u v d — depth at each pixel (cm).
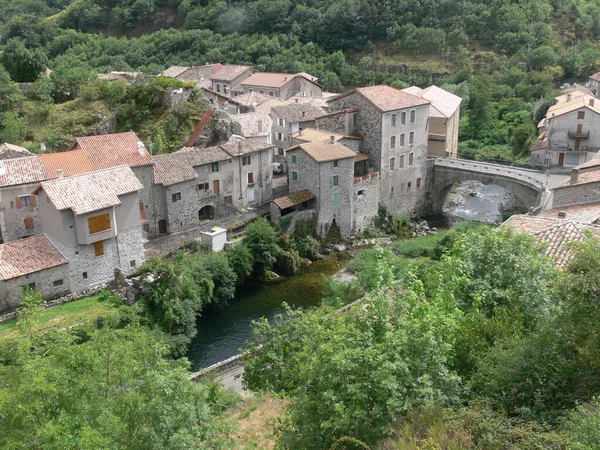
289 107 8238
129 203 4791
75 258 4500
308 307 5203
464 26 13388
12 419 1658
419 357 1653
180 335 4497
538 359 1714
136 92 8006
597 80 11300
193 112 7700
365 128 7175
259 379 2903
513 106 10938
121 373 1917
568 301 1758
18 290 4212
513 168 7538
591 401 1499
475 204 8512
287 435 1758
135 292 4581
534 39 12862
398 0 13925
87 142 5553
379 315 1847
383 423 1549
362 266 5750
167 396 1753
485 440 1448
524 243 2483
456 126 9156
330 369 1623
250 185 6581
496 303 2230
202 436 1764
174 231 5809
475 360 1881
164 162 5819
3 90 7519
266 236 5822
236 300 5394
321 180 6375
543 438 1382
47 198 4409
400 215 7438
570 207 4034
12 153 5684
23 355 2027
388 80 12494
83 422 1678
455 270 2325
